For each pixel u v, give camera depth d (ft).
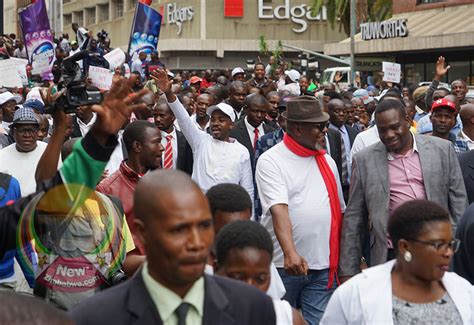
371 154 20.06
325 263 20.16
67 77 11.68
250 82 53.21
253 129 31.81
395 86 66.44
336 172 20.74
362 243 20.47
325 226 20.15
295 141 20.21
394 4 106.01
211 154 27.14
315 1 121.39
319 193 20.16
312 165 20.29
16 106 37.86
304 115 19.92
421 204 13.20
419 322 13.07
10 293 6.75
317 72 85.61
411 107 37.37
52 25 85.92
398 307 13.21
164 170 9.18
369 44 101.76
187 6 161.38
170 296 8.94
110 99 9.62
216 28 160.04
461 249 16.62
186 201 8.70
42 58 53.47
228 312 9.20
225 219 14.76
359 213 20.18
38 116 31.42
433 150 19.97
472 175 22.36
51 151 12.00
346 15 115.96
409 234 13.07
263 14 161.38
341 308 13.61
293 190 20.10
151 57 55.77
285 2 162.50
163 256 8.72
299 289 20.44
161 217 8.68
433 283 13.39
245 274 11.90
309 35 164.14
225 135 27.22
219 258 12.12
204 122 37.11
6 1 178.91
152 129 19.76
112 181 19.54
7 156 24.71
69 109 11.73
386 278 13.44
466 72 96.07
